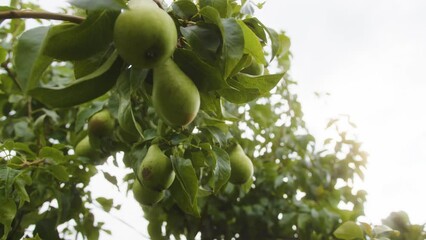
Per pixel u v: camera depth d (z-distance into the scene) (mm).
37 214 1075
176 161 654
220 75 554
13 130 1304
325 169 1543
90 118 958
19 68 475
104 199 1191
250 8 720
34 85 487
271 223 1381
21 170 850
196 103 536
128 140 911
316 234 1297
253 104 1400
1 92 1299
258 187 1436
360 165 1583
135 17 474
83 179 1097
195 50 546
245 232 1411
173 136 708
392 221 1316
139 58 483
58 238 1055
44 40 490
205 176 1016
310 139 1565
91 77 509
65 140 1288
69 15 530
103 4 466
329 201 1484
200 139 765
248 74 663
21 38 490
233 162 795
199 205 1347
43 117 1245
